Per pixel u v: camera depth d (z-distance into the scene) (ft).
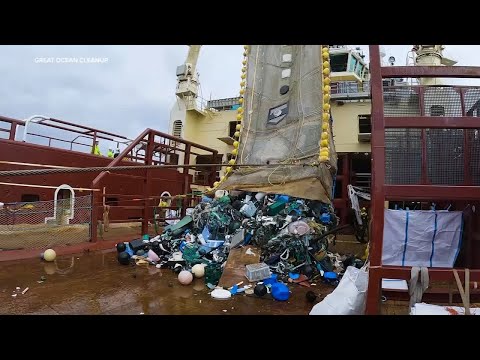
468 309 11.89
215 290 17.67
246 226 24.82
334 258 24.71
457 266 16.51
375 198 13.42
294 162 31.63
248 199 30.17
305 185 28.58
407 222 15.07
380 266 13.10
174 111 64.85
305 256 22.24
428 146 14.53
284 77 38.32
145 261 23.94
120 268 22.67
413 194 13.37
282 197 28.40
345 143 53.98
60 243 27.37
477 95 14.62
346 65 62.80
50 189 36.19
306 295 17.12
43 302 15.47
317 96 33.73
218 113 65.16
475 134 14.47
